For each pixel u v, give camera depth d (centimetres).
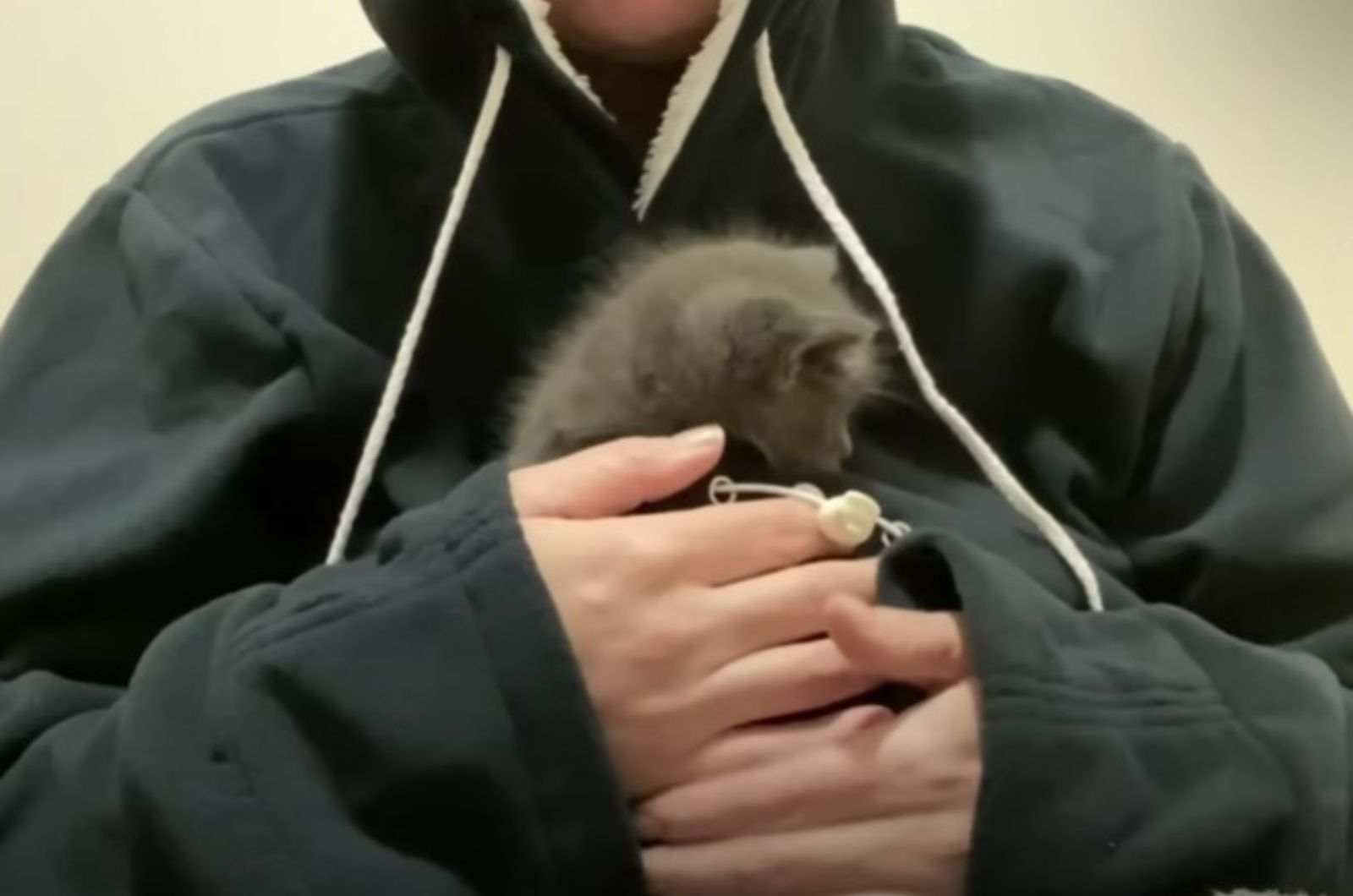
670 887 65
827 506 67
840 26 91
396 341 85
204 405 84
